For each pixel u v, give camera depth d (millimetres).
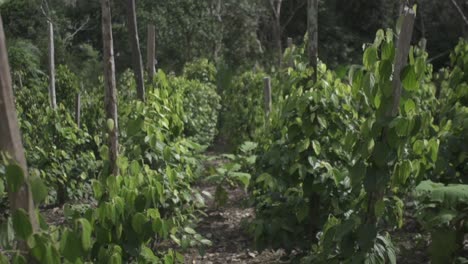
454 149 4332
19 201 2271
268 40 31312
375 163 3309
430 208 4137
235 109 10984
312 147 4551
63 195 7918
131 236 3422
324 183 4488
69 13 27922
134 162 3566
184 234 4398
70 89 10516
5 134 2219
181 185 4547
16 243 2438
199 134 11188
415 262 5070
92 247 3252
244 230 6621
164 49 23469
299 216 4594
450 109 5051
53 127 7484
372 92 3242
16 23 21000
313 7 4758
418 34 27859
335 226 3518
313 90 4598
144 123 4320
